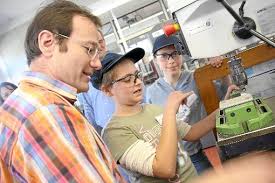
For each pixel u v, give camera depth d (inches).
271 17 46.3
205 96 58.9
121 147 42.3
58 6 29.1
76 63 28.4
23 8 143.6
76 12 29.3
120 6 139.5
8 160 24.1
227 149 36.0
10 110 25.0
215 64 57.4
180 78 76.3
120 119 45.6
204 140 95.8
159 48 75.4
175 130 41.1
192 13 48.0
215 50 49.2
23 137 23.3
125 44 148.8
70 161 22.9
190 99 70.4
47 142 23.0
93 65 30.3
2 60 165.8
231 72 52.7
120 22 150.4
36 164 23.0
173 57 75.2
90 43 29.3
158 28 146.6
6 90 71.5
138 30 150.1
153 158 40.1
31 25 28.9
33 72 28.1
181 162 45.9
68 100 28.3
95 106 94.5
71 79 28.9
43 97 25.2
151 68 125.3
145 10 147.2
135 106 47.9
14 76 166.2
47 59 28.1
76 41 28.2
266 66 54.2
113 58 45.6
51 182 22.6
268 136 34.9
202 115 70.4
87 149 24.7
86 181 22.9
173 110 42.6
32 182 23.1
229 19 47.2
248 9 46.6
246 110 37.4
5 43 162.9
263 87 55.1
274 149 34.7
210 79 58.2
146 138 44.4
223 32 48.1
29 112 24.0
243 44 48.0
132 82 46.1
